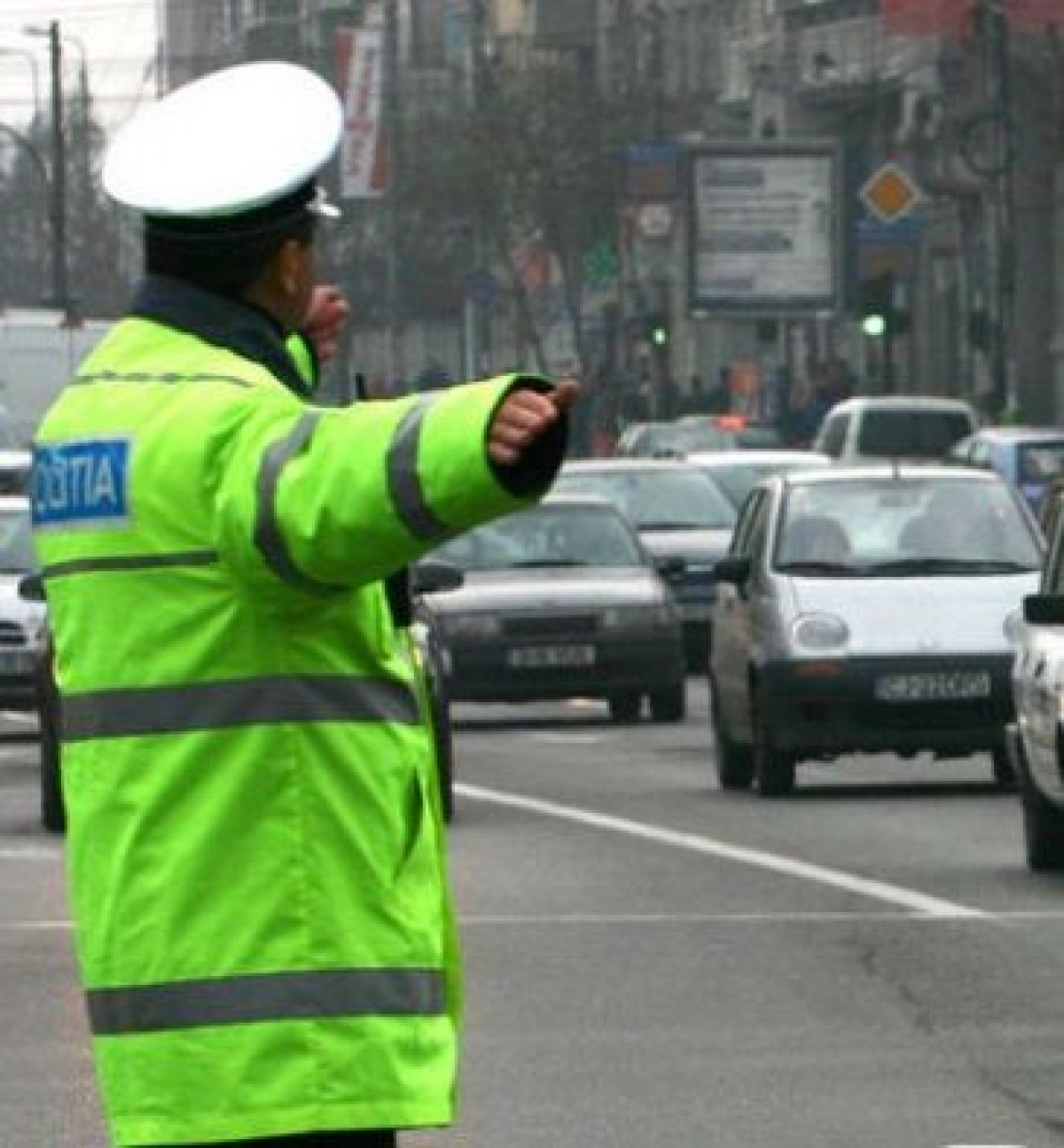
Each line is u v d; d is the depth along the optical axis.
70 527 13.38
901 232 159.62
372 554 12.65
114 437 13.27
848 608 54.00
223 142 13.69
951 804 52.78
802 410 169.75
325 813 13.28
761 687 53.97
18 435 131.50
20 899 42.31
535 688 70.69
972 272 176.62
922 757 62.22
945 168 175.12
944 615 53.94
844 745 53.50
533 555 72.44
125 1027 13.30
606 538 73.19
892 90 193.38
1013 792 54.81
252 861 13.23
